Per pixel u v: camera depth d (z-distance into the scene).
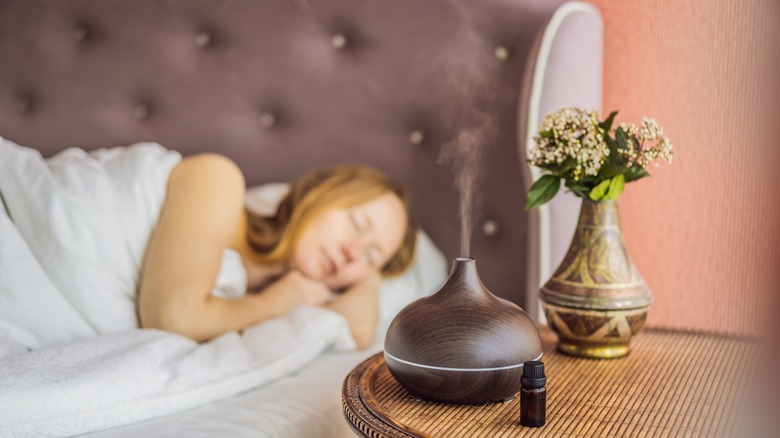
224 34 1.56
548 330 1.08
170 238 1.10
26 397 0.75
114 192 1.13
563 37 1.32
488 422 0.69
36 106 1.66
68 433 0.77
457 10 1.43
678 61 1.32
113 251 1.09
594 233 0.90
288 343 1.07
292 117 1.53
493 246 1.45
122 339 0.96
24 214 1.06
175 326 1.08
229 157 1.56
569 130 0.87
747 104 1.27
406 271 1.40
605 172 0.86
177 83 1.58
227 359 0.98
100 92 1.62
